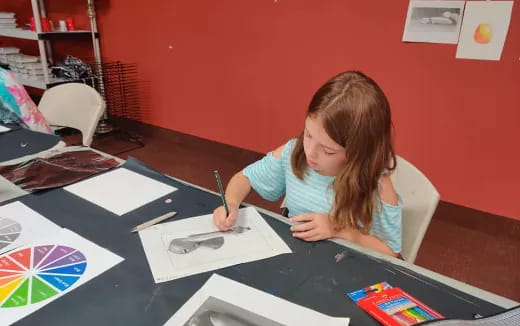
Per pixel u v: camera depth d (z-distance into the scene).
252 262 0.70
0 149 1.22
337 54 2.27
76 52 3.51
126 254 0.71
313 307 0.59
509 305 0.60
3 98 1.47
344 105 0.76
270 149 2.77
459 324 0.43
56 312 0.57
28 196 0.91
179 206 0.89
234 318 0.56
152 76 3.15
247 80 2.69
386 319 0.56
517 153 1.93
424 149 2.17
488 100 1.93
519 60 1.80
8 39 3.91
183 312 0.57
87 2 3.20
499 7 1.77
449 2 1.87
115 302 0.59
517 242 2.01
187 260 0.70
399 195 0.96
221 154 3.02
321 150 0.80
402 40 2.05
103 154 1.19
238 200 0.95
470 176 2.09
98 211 0.86
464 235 2.06
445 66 1.98
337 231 0.82
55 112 1.84
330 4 2.20
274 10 2.41
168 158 2.92
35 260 0.68
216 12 2.64
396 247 0.90
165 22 2.90
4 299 0.59
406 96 2.13
